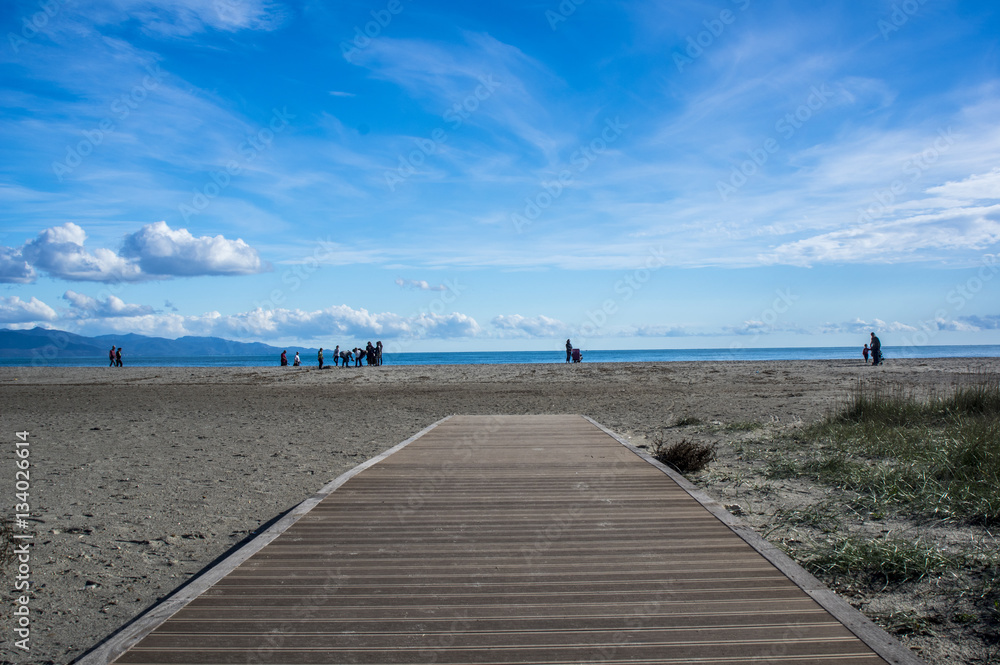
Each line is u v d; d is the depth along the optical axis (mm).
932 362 40094
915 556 4648
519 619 3598
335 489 6926
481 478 7523
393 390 25656
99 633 3908
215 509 7043
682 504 6184
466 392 24250
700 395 21312
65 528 6246
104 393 25500
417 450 9734
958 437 8469
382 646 3289
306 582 4164
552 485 7109
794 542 5293
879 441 9523
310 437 12969
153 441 12500
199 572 5012
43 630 3945
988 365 34844
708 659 3127
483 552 4766
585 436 11367
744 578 4180
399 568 4426
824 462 8375
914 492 6680
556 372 35375
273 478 8789
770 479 7922
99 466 9734
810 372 31500
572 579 4195
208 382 31312
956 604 4012
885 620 3830
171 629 3490
